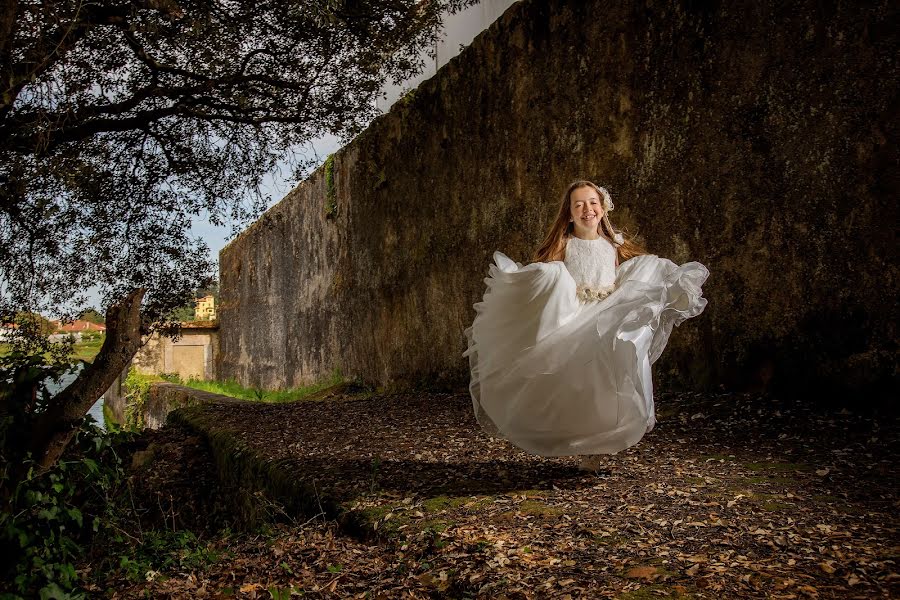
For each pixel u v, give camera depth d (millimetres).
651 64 6969
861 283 5160
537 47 8594
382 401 10125
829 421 5055
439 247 10875
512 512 3623
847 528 2951
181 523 6438
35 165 6707
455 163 10422
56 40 6070
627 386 3604
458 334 10406
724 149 6207
